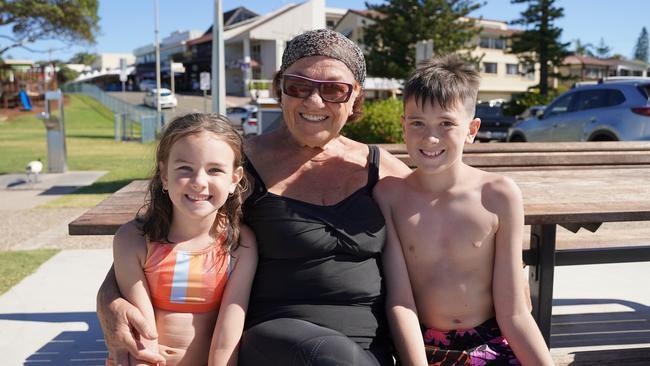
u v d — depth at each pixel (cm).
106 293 199
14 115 4084
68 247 579
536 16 3319
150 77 7350
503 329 208
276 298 205
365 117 1006
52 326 366
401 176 244
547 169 410
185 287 197
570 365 263
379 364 190
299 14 5219
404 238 219
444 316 213
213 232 207
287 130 239
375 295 211
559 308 391
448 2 2845
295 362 178
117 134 2291
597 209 241
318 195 219
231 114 2938
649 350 272
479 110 1862
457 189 216
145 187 337
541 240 259
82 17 4269
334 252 206
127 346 186
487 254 212
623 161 426
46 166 1345
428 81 208
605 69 5966
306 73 219
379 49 2983
